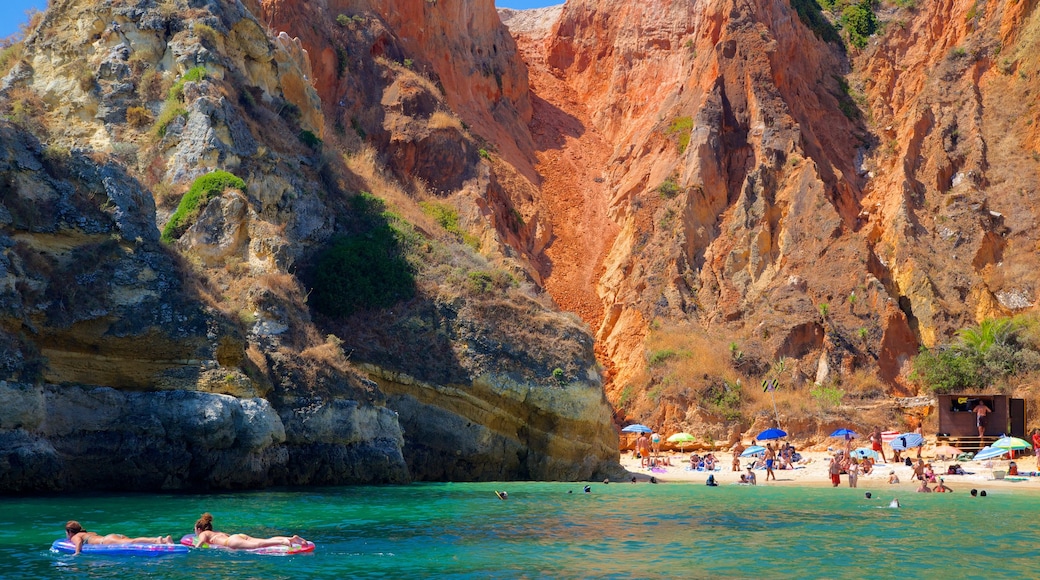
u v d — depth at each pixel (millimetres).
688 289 65375
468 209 62594
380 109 66625
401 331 42000
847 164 74875
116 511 24875
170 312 31391
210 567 18391
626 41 85125
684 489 37500
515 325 43469
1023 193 68250
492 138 73875
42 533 21344
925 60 79188
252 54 48875
